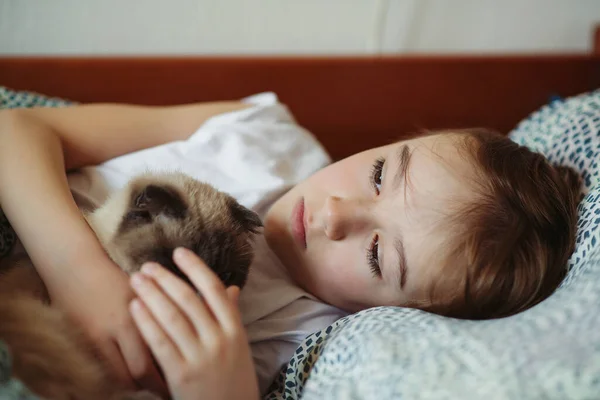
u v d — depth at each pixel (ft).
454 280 2.76
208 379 2.21
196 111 4.03
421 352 2.20
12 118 3.10
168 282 2.28
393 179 3.01
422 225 2.79
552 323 2.19
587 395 1.80
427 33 5.57
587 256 2.73
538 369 1.94
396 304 2.94
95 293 2.40
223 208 2.81
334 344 2.52
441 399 1.96
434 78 5.30
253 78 5.08
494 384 1.94
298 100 5.22
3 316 2.13
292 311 3.19
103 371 2.25
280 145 3.83
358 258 2.97
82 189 3.22
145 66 4.84
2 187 2.76
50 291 2.46
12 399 1.73
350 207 2.98
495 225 2.80
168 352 2.19
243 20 5.24
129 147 3.60
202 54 5.26
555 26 5.67
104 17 4.95
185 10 5.09
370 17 5.42
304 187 3.35
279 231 3.32
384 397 2.08
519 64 5.31
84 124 3.45
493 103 5.43
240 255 2.77
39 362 2.02
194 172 3.39
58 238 2.55
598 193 3.00
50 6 4.79
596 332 2.03
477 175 2.95
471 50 5.68
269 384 2.98
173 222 2.57
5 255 2.84
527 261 2.81
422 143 3.19
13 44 4.84
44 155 2.93
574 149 3.49
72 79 4.72
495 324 2.33
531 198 2.95
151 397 2.26
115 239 2.56
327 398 2.22
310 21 5.35
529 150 3.41
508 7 5.55
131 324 2.34
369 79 5.24
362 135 5.42
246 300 3.13
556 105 4.25
